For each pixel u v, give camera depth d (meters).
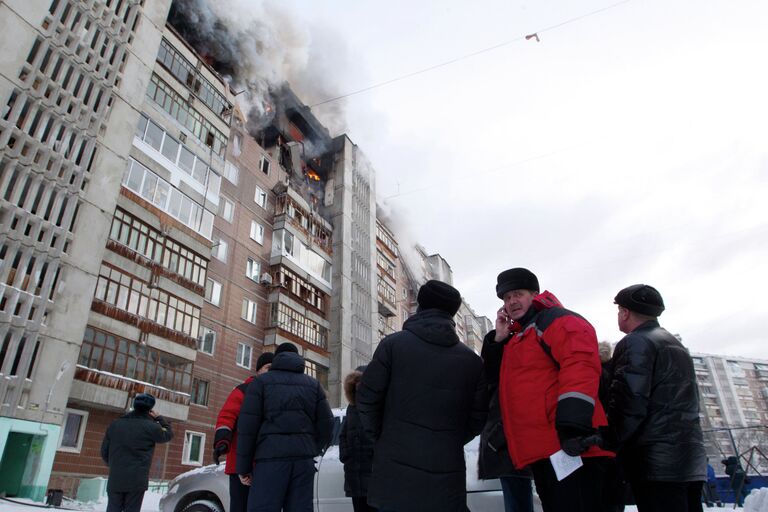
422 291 3.24
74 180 15.45
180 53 22.56
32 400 12.90
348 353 30.16
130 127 17.97
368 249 36.94
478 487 4.41
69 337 14.17
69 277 14.58
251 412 3.76
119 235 17.25
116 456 5.06
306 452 3.76
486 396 2.99
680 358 3.05
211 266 22.89
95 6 17.25
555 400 2.68
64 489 14.25
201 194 21.72
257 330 24.59
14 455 12.76
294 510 3.60
